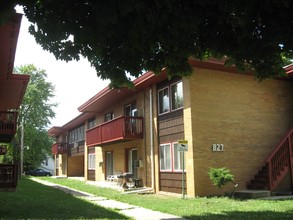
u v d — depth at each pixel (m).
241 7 6.75
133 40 7.05
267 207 12.22
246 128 17.55
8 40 9.94
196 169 16.08
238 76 17.91
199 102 16.69
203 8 6.99
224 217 10.38
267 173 16.33
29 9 6.80
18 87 15.85
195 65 16.52
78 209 12.66
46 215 11.13
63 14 6.75
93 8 6.57
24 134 53.38
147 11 6.43
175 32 7.11
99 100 24.67
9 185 13.20
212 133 16.70
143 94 21.30
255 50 8.16
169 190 18.09
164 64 8.63
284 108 18.81
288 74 17.81
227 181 14.97
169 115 18.44
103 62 8.23
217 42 8.15
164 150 18.80
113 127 22.36
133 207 13.31
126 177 21.53
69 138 43.75
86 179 32.91
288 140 16.77
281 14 6.82
